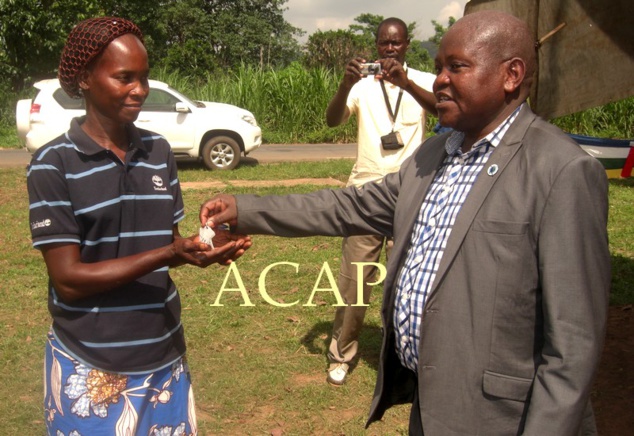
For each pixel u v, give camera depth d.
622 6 4.01
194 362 4.89
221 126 14.08
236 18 52.03
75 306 2.29
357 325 4.49
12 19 22.25
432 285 2.10
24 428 4.02
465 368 2.04
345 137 20.97
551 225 1.91
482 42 2.07
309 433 4.01
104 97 2.25
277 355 5.02
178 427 2.50
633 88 4.13
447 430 2.07
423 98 4.00
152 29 38.19
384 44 4.33
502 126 2.12
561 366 1.87
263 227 2.64
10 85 23.09
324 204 2.65
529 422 1.89
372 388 4.54
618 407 4.32
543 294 1.93
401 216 2.35
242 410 4.26
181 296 6.22
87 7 24.44
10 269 7.04
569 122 18.98
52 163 2.21
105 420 2.31
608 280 1.97
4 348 5.08
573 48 4.30
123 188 2.30
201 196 11.03
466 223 2.04
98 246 2.29
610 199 10.89
